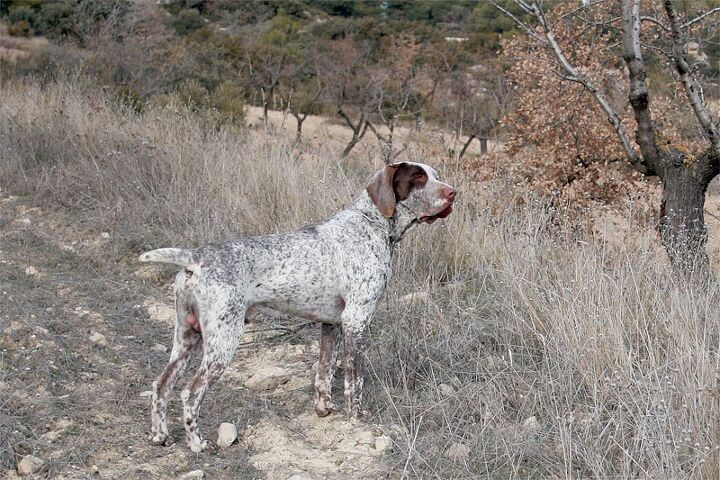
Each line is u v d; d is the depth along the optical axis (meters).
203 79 14.89
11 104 8.72
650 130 5.34
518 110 7.30
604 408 4.02
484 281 5.04
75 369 4.56
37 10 18.95
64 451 4.01
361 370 4.22
